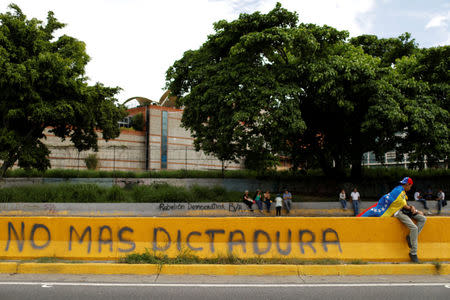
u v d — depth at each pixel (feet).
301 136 88.63
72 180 96.07
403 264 24.22
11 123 79.87
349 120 77.51
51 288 20.20
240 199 78.54
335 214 74.69
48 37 85.61
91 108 81.30
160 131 164.25
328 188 94.07
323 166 94.84
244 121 66.80
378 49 100.89
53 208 69.62
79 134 92.99
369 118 70.33
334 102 71.72
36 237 26.22
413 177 101.65
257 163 83.87
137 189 79.51
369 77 69.26
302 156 93.04
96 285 20.88
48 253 25.77
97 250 25.75
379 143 81.76
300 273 23.57
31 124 82.07
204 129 77.77
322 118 82.69
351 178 93.56
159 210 71.36
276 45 67.67
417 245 25.73
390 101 69.41
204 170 106.32
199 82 76.69
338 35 68.44
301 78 70.13
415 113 71.10
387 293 19.54
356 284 21.38
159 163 161.38
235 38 71.67
